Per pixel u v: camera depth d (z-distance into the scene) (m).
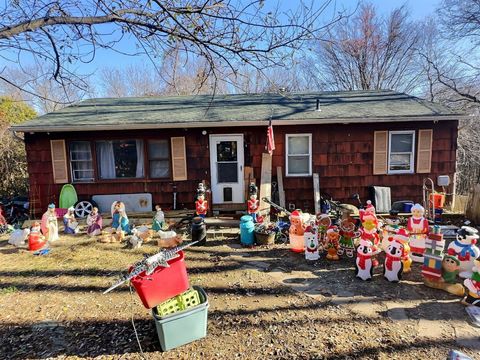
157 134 8.58
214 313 3.80
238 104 9.87
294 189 8.66
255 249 6.17
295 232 5.87
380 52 22.03
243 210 8.54
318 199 8.34
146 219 8.25
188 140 8.58
